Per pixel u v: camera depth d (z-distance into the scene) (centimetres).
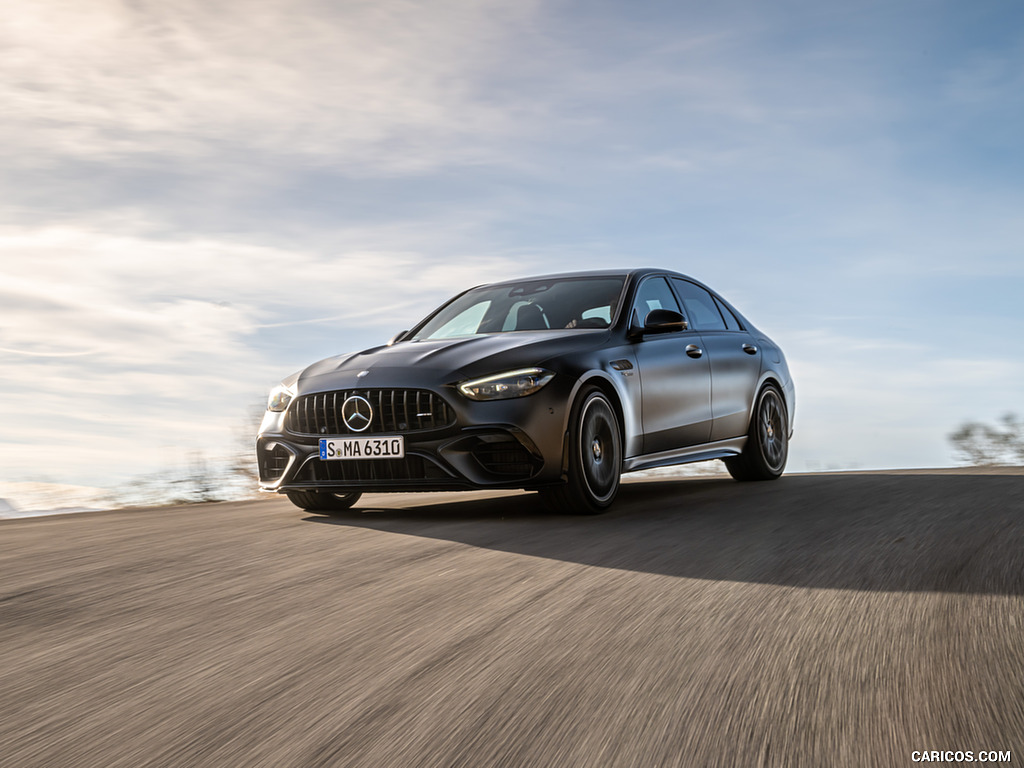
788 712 179
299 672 212
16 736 179
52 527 469
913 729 170
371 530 420
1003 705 179
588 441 458
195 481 725
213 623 258
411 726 178
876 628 232
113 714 189
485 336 506
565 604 268
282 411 491
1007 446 819
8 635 250
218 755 167
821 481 603
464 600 276
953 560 308
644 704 186
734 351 612
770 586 281
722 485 611
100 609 277
